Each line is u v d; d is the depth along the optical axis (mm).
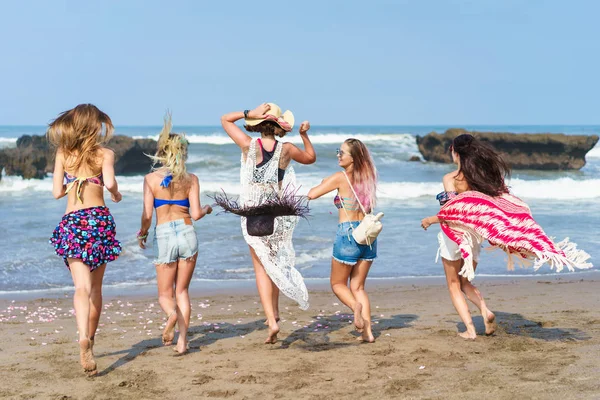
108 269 10539
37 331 6348
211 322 6738
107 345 5602
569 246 4965
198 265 10883
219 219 15836
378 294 8578
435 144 47000
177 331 6242
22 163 29234
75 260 4617
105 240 4688
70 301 8352
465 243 5297
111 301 8242
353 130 139625
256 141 5340
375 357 4945
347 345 5422
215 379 4465
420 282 9625
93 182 4715
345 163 5449
